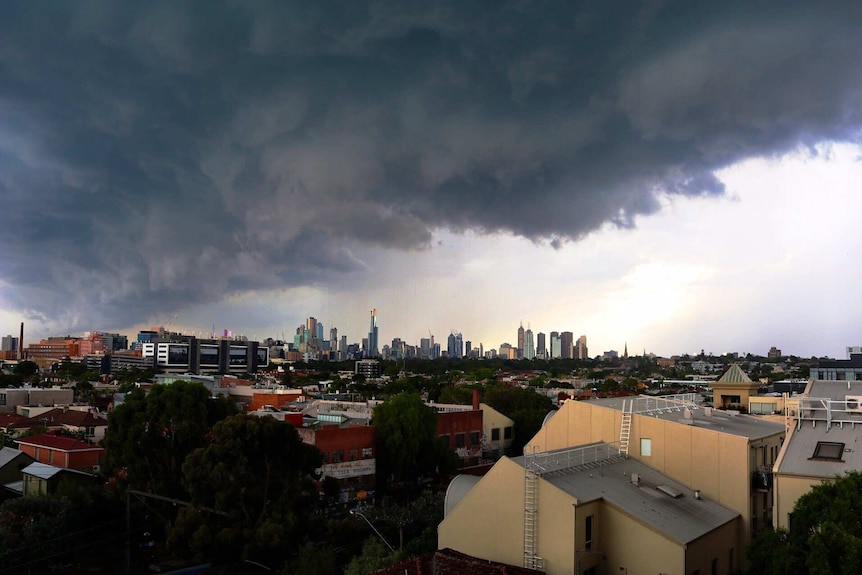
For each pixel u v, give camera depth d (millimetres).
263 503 56094
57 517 61750
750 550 33531
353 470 79375
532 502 41406
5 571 56406
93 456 88312
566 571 39656
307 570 49656
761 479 48031
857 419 41500
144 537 69125
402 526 60750
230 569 58688
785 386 105562
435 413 91438
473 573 39000
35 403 159125
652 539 40250
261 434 56281
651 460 52000
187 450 68875
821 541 28359
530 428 114438
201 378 186375
